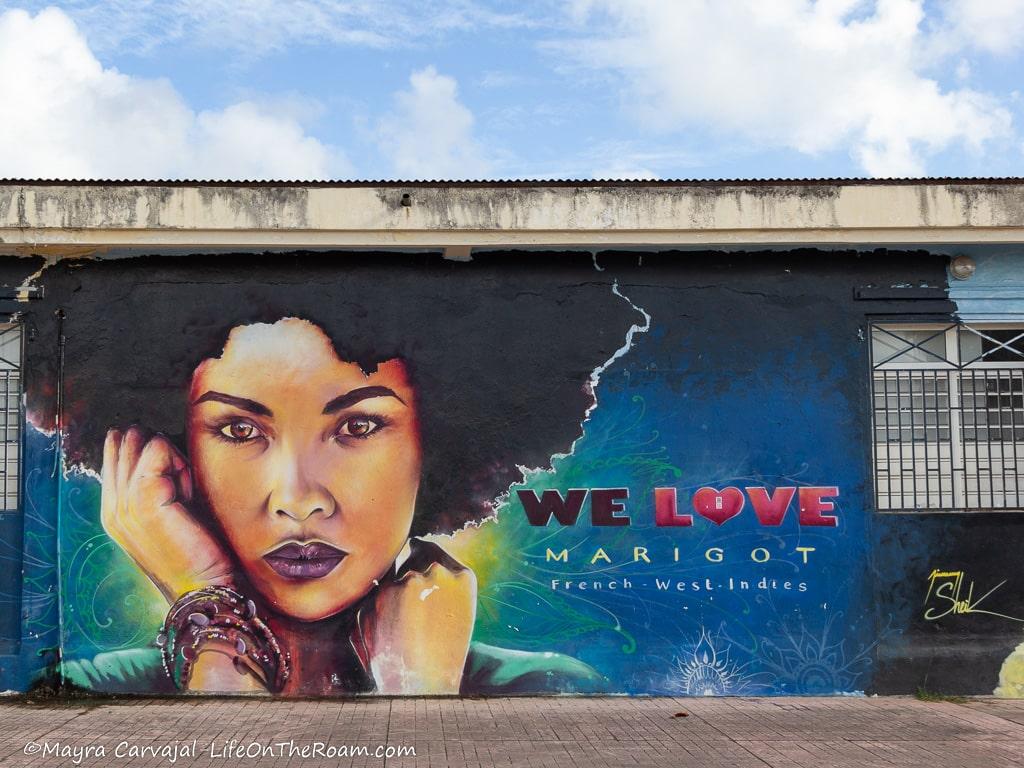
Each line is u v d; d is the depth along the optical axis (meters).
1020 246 8.38
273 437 8.19
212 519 8.14
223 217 7.92
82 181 7.90
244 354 8.22
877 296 8.37
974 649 8.20
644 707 7.76
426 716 7.43
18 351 8.25
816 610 8.20
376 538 8.16
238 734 6.90
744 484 8.27
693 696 8.12
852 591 8.22
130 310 8.22
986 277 8.40
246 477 8.16
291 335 8.24
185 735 6.86
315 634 8.10
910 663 8.16
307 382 8.22
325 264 8.28
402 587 8.14
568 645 8.16
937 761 6.31
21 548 8.09
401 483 8.20
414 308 8.29
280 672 8.06
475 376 8.27
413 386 8.24
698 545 8.23
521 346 8.30
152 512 8.12
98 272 8.23
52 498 8.12
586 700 7.99
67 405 8.16
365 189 7.98
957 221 8.06
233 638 8.08
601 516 8.23
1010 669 8.18
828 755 6.45
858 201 8.09
